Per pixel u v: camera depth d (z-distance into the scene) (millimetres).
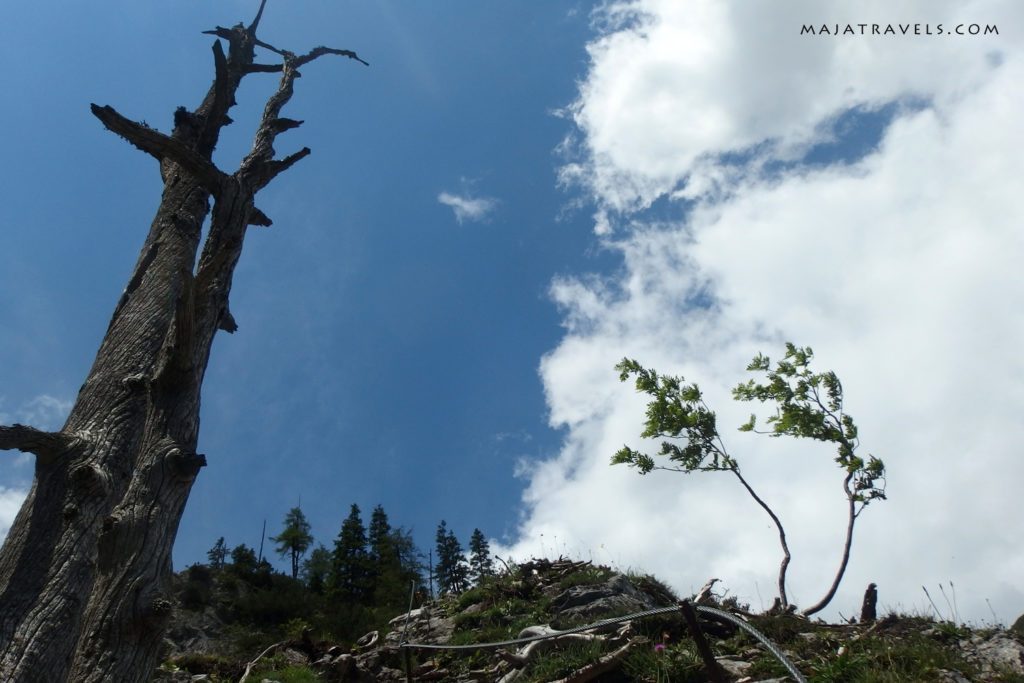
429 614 11711
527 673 7383
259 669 9109
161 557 4441
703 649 2797
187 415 5184
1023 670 5914
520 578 12031
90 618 4141
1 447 5359
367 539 46781
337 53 10891
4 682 4660
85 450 5750
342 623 28688
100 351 6633
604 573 11148
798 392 12305
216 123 8328
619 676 6879
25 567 5215
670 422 12516
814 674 6047
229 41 10320
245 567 38312
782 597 10695
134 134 6562
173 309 6965
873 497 11148
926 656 6055
